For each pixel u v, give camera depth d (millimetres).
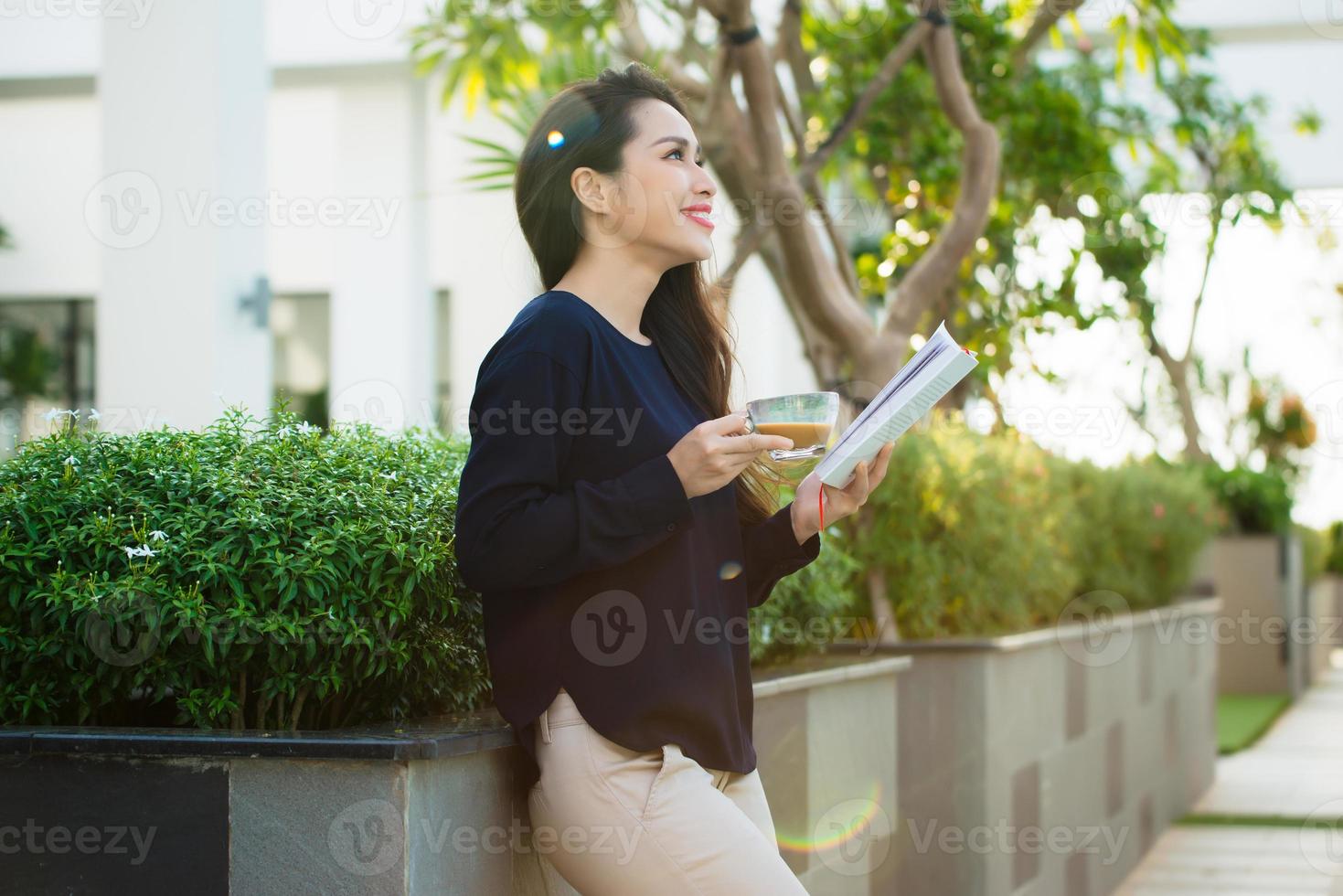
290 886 1677
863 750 3299
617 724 1676
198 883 1703
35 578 1904
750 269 11102
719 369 2014
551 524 1597
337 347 8969
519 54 4906
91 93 10102
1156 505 6371
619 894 1701
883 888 3518
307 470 2049
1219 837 6051
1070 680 4672
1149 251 6125
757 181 4277
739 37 3914
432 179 9586
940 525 4109
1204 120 8609
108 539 1888
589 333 1734
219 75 5797
